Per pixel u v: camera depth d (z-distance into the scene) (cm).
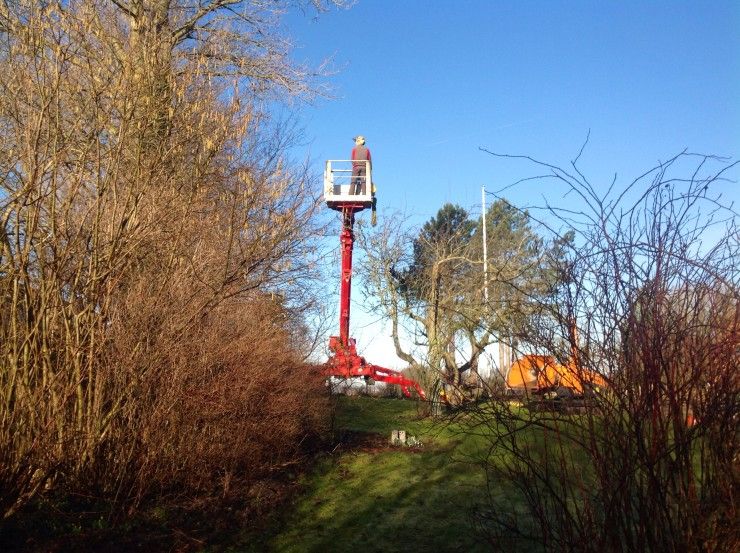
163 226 712
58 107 634
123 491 646
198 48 1112
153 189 720
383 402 1780
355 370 1396
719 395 323
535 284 392
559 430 359
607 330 353
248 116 803
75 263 659
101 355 649
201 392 715
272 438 872
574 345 357
